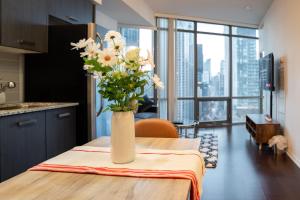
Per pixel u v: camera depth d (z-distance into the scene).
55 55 3.12
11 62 3.03
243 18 7.05
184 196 0.84
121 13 5.28
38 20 2.83
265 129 4.86
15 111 2.12
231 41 7.77
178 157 1.27
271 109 5.52
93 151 1.40
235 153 4.58
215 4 5.81
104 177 1.02
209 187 3.10
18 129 2.18
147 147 1.51
